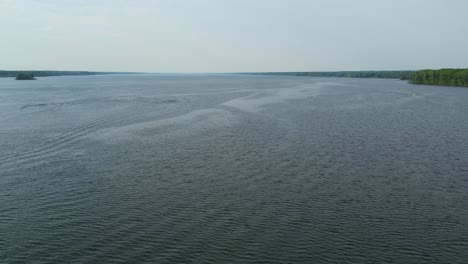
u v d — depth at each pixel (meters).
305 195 28.58
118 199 27.77
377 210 26.12
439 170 34.53
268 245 21.73
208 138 46.84
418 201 27.64
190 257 20.56
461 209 26.36
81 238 22.34
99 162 36.50
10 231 23.11
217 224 24.05
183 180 31.62
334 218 24.92
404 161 37.28
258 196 28.36
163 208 26.28
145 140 45.62
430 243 22.08
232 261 20.25
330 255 20.86
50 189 29.58
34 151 40.16
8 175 32.59
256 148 41.94
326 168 34.91
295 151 40.72
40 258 20.41
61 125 55.22
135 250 21.17
